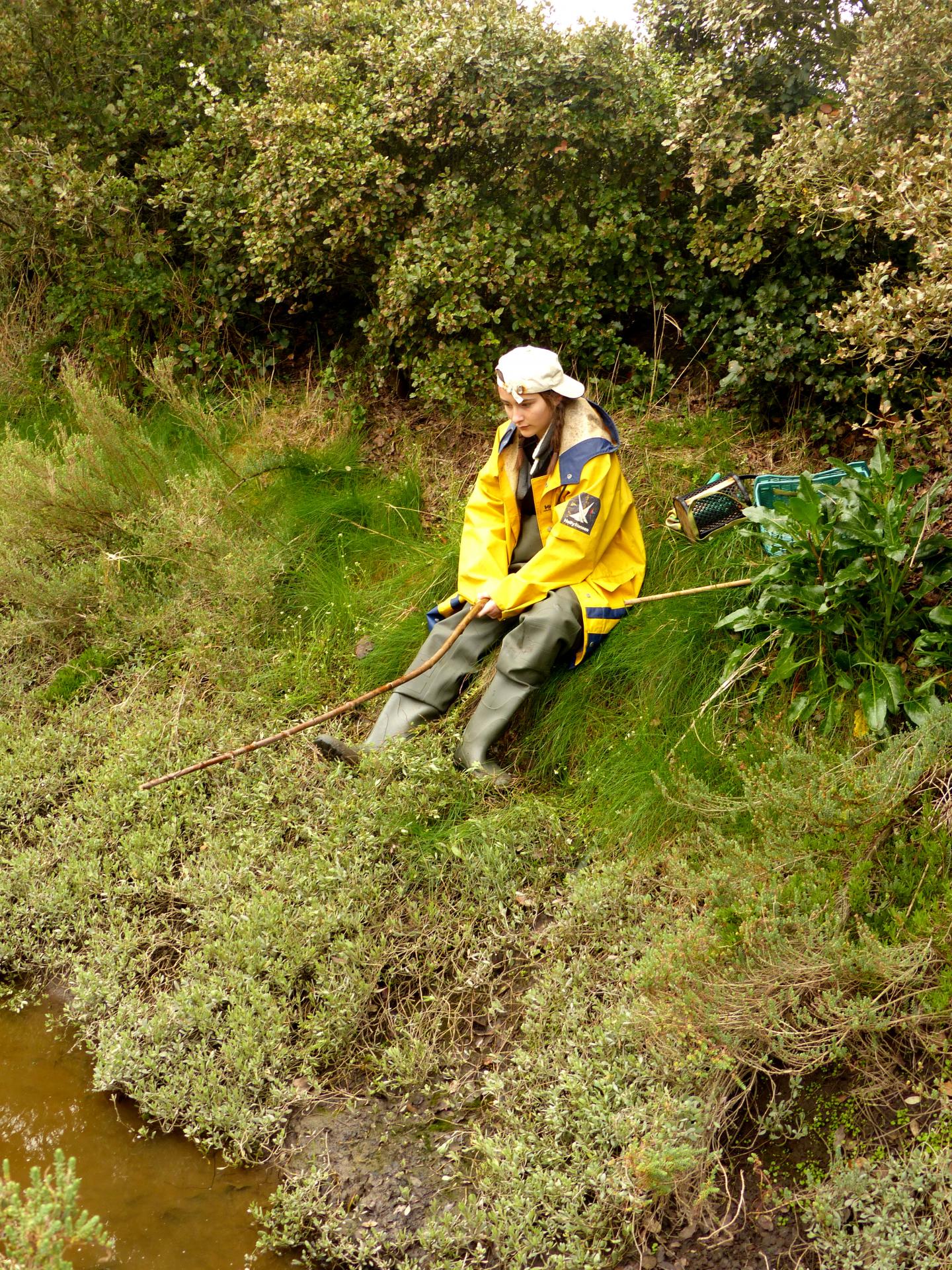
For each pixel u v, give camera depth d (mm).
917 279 4051
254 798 3684
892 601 3410
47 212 5980
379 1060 2857
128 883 3428
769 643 3662
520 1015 2967
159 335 6035
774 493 3980
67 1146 2791
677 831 3311
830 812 2730
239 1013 2908
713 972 2594
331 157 4973
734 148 4297
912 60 3789
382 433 5375
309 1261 2496
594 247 4910
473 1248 2449
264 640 4504
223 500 4906
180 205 5602
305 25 5688
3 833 3744
